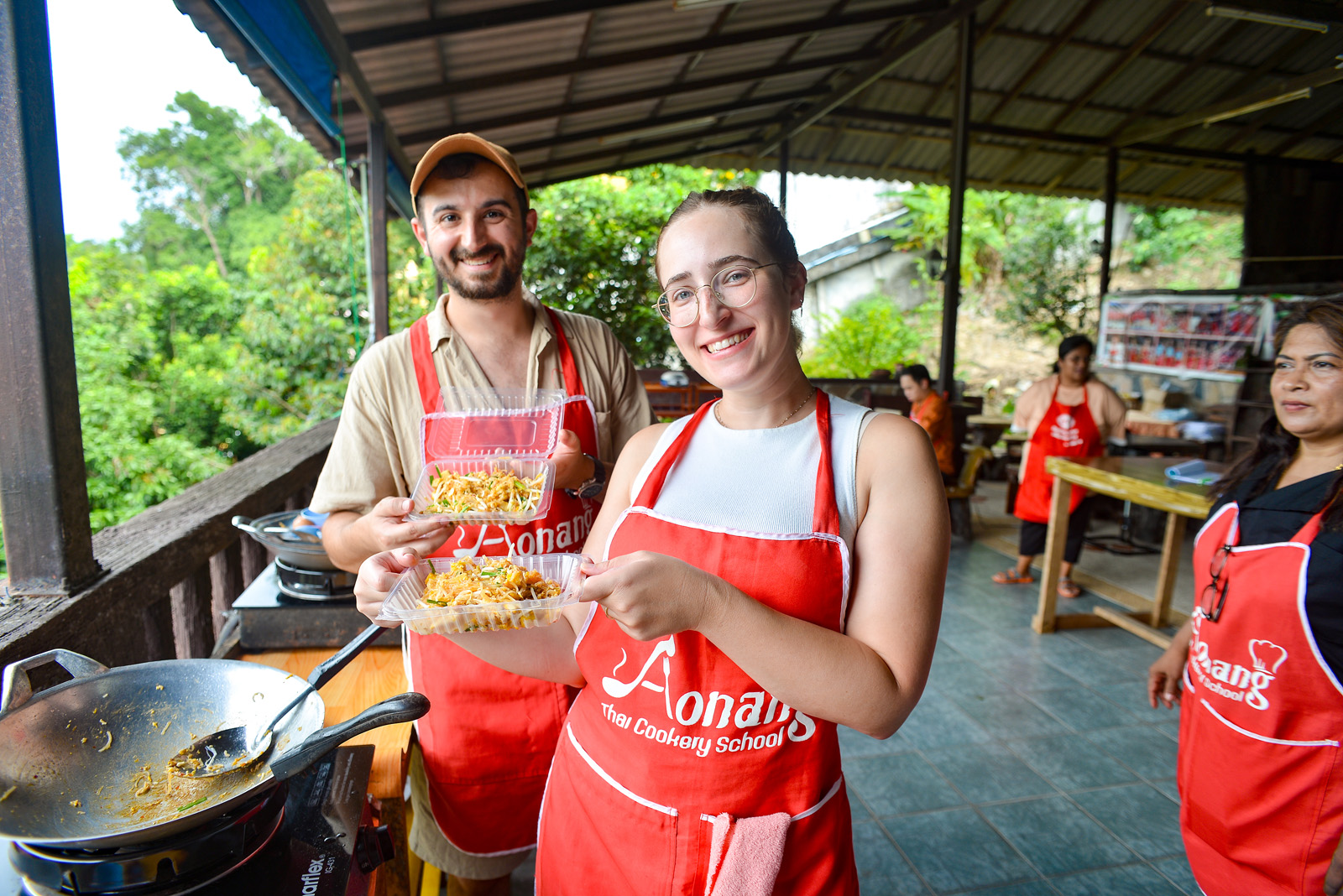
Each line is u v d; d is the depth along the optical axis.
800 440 1.05
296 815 1.07
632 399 1.97
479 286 1.64
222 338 13.49
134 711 1.05
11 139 1.41
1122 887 2.24
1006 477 8.38
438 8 3.92
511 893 2.14
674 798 0.99
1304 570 1.40
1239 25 7.11
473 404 1.65
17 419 1.49
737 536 0.99
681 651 0.98
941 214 14.52
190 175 21.92
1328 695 1.38
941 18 6.15
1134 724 3.16
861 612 0.95
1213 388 8.45
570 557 1.25
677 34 5.45
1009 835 2.47
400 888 1.41
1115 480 3.61
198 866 0.87
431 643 1.62
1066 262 14.32
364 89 3.99
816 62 7.09
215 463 11.16
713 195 1.00
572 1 4.16
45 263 1.49
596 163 8.77
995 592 4.77
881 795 2.67
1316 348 1.46
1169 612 4.17
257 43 2.48
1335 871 1.30
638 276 10.91
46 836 0.85
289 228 11.28
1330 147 9.73
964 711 3.26
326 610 1.88
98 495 10.70
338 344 11.17
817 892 1.00
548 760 1.65
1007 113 8.77
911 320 15.32
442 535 1.24
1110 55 7.52
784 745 0.98
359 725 0.85
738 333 0.99
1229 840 1.53
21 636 1.35
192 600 2.18
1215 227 15.29
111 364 11.84
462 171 1.58
